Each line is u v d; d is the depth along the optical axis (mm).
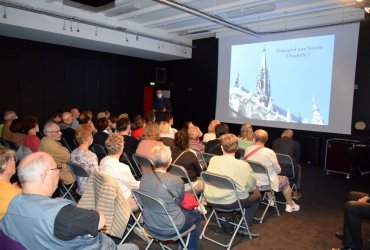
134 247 1835
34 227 1279
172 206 2078
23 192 1385
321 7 5777
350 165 5652
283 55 7051
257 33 6750
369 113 5957
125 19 7250
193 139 3908
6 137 4301
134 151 3855
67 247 1357
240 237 2979
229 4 5801
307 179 5500
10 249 1337
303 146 6762
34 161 1378
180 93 9852
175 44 8805
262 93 7492
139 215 2719
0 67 6852
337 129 6320
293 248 2773
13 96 7137
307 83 6699
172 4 4770
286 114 7082
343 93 6195
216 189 2734
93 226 1364
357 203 2580
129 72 9602
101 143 4051
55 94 7902
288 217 3541
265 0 5434
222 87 8398
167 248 2572
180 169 2777
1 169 1729
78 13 6484
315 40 6520
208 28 7812
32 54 7344
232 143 2705
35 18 5824
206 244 2822
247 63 7766
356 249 2574
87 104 8617
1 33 6371
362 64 5977
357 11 5859
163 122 4352
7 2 5109
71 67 8148
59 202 1347
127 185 2561
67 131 4605
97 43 7301
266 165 3291
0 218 1529
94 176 2139
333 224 3355
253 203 2814
